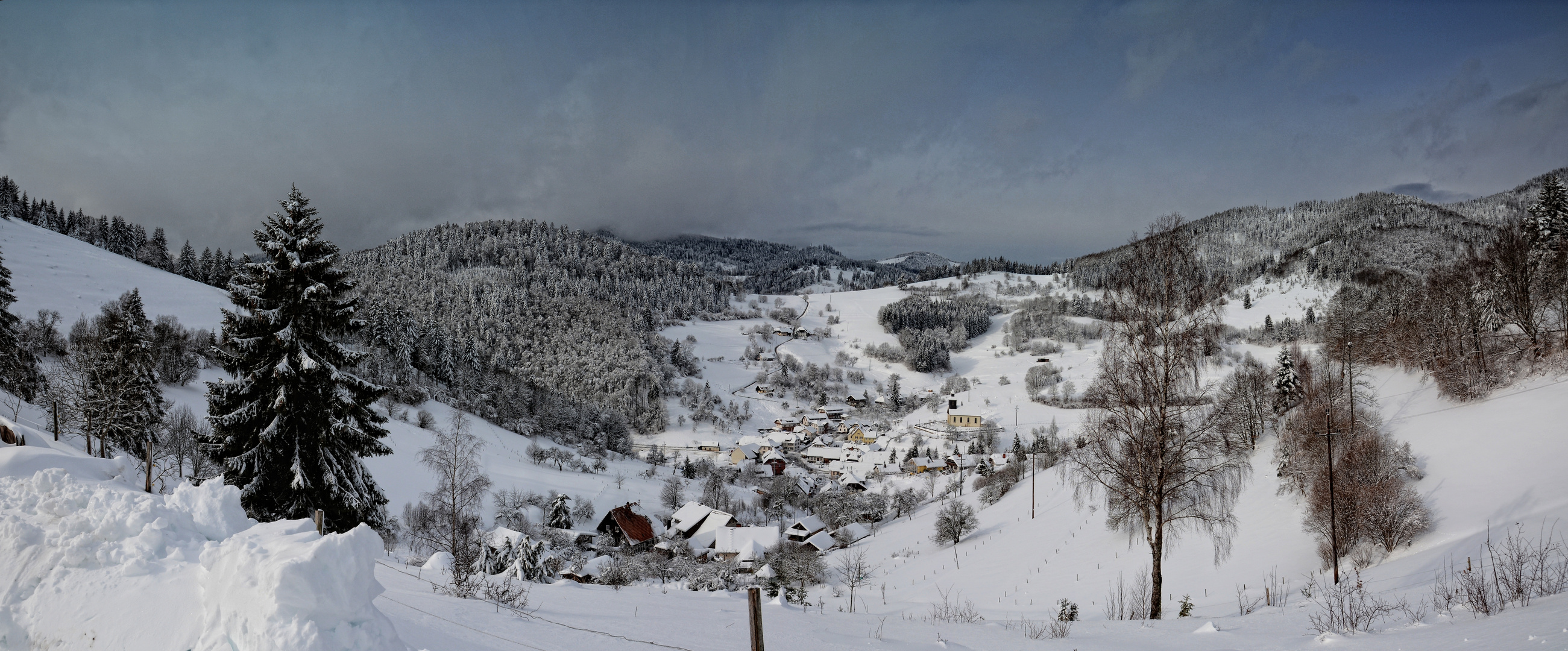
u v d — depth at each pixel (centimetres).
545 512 5712
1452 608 1197
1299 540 2662
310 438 1934
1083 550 3438
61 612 614
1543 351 3503
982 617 2117
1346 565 2302
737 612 1608
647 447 12094
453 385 10544
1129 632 1363
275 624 551
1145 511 1766
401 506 4556
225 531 791
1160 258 1712
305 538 671
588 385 13162
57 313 7419
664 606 1609
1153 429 1733
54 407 3100
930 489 8238
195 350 6588
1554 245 4372
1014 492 6219
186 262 14175
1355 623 1185
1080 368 16412
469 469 2966
